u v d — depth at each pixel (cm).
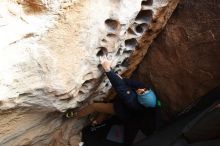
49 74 274
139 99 327
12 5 245
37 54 260
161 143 327
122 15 288
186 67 351
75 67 288
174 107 376
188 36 338
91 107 357
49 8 250
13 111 282
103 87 351
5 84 250
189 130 313
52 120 346
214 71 338
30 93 276
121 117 355
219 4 318
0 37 242
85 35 280
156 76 372
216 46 328
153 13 320
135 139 370
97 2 274
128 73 376
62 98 299
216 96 336
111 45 304
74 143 392
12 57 249
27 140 339
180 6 336
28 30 250
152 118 349
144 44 352
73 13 262
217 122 297
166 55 357
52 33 261
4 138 306
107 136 399
